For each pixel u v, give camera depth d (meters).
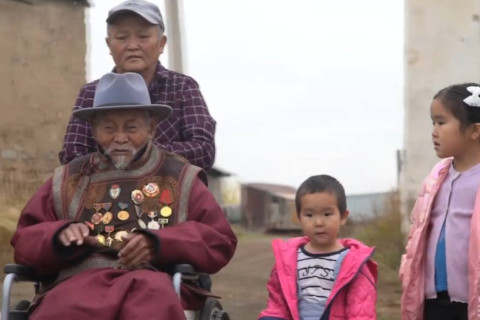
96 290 3.88
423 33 10.36
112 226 4.18
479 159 4.34
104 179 4.27
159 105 4.25
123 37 4.81
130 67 4.79
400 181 11.66
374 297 4.25
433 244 4.34
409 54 10.44
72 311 3.79
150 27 4.80
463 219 4.25
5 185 12.62
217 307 4.28
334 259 4.27
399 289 9.55
